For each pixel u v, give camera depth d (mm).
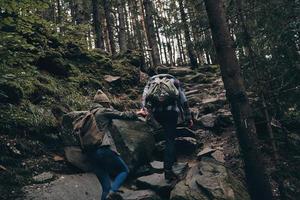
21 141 6535
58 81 9297
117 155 5508
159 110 6328
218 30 5586
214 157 6824
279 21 6426
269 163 6723
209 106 9711
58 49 10469
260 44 6648
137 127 7234
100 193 5988
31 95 7789
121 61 13062
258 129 7453
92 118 5543
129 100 10953
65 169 6426
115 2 20141
